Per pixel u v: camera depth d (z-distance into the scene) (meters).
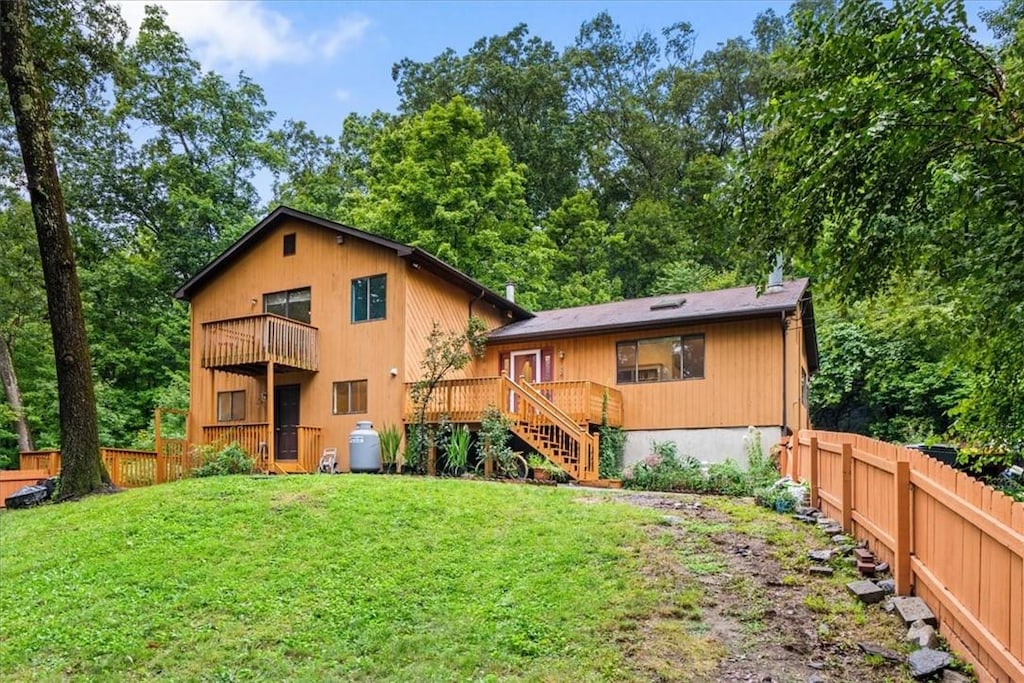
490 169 28.89
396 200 27.42
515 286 27.83
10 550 9.50
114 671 6.01
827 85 5.43
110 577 7.98
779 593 6.30
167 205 30.41
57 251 12.98
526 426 15.25
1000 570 4.29
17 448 24.84
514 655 5.65
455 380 15.89
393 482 11.49
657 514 9.01
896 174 5.74
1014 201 5.29
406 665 5.70
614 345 17.62
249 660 6.02
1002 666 4.22
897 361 20.75
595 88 43.34
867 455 7.00
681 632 5.73
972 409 7.65
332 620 6.61
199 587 7.51
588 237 33.75
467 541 8.38
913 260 6.59
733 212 6.35
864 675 4.88
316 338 17.97
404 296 16.80
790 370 16.33
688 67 44.75
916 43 4.96
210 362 17.36
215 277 19.91
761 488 10.54
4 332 23.25
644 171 40.47
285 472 16.34
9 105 15.73
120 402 26.75
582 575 7.01
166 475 16.50
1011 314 6.11
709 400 16.31
